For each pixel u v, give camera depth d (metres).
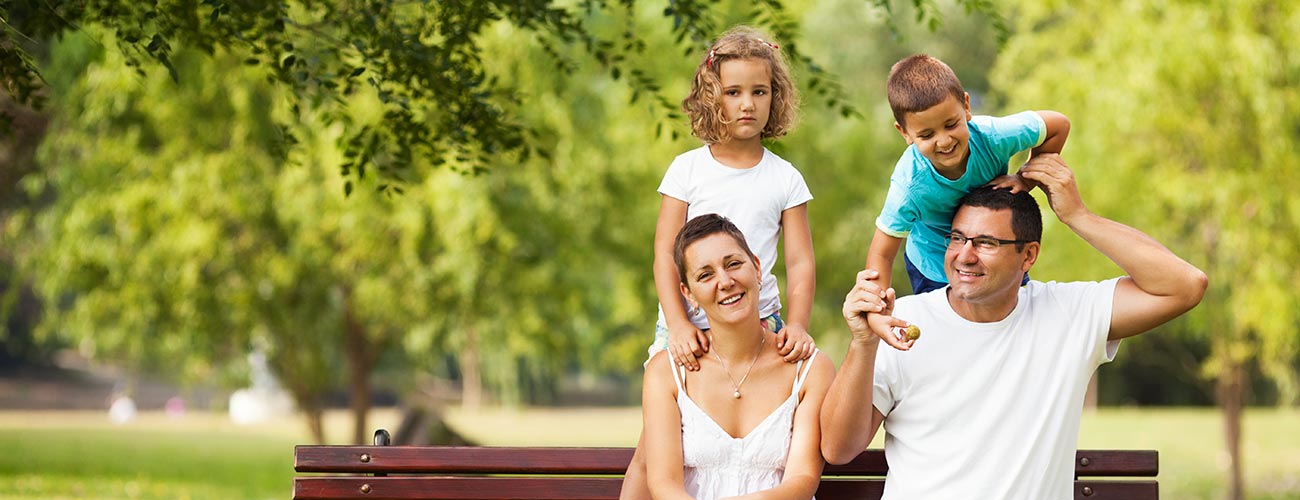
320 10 6.25
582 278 13.78
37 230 13.96
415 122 5.81
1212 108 11.59
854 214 16.88
